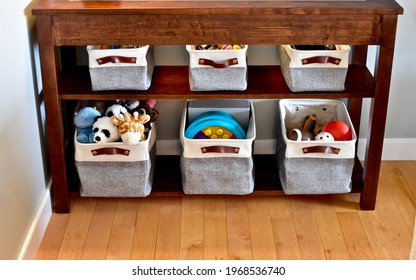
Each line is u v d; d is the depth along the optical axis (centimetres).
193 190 268
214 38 240
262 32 240
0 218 213
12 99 225
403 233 261
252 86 261
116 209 274
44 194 264
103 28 238
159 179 281
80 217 269
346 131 265
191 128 270
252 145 266
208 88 254
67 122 294
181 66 283
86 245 253
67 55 277
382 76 247
